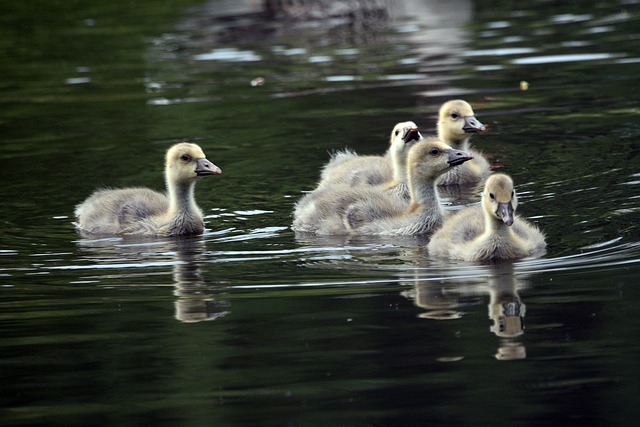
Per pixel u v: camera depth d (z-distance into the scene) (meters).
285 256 14.59
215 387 10.04
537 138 20.02
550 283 12.61
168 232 16.00
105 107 24.22
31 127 22.75
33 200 17.83
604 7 33.16
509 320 11.38
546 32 29.78
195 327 11.63
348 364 10.41
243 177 18.72
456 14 33.81
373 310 11.93
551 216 15.56
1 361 10.87
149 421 9.38
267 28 33.19
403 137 17.64
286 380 10.13
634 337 10.73
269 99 24.14
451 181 18.59
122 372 10.48
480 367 10.20
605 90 23.16
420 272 13.53
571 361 10.24
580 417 9.17
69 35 32.97
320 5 35.84
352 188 16.78
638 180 16.92
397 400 9.64
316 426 9.16
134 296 12.85
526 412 9.32
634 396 9.49
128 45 31.23
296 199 17.50
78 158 20.25
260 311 12.07
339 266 13.98
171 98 24.73
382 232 15.77
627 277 12.58
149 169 19.41
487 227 14.07
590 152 18.77
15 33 33.66
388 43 29.83
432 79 25.22
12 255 14.98
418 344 10.84
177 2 38.31
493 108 22.38
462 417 9.23
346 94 24.22
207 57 29.27
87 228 16.38
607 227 14.81
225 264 14.24
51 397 9.97
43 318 12.12
